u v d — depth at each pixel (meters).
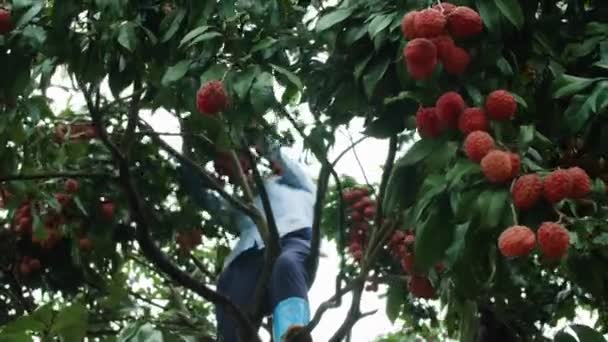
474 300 4.27
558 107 4.02
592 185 3.70
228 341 5.20
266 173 5.54
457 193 3.54
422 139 3.77
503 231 3.44
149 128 5.41
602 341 4.13
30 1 4.35
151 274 7.02
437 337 6.23
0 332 4.22
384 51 4.09
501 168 3.40
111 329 6.24
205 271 6.50
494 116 3.62
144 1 4.52
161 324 4.94
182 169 5.78
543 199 3.47
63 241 6.30
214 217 5.71
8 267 6.31
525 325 5.33
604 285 3.89
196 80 4.18
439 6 3.77
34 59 4.76
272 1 4.25
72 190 5.74
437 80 3.81
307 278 5.00
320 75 4.37
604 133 3.97
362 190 5.63
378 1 4.11
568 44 4.19
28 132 5.19
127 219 5.89
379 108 4.32
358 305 4.76
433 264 3.67
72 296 6.42
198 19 4.22
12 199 5.86
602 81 3.84
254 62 4.18
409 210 3.88
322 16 4.30
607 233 3.48
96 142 5.74
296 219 5.31
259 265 5.31
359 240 5.55
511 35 4.11
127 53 4.45
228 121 4.12
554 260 3.44
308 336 4.64
